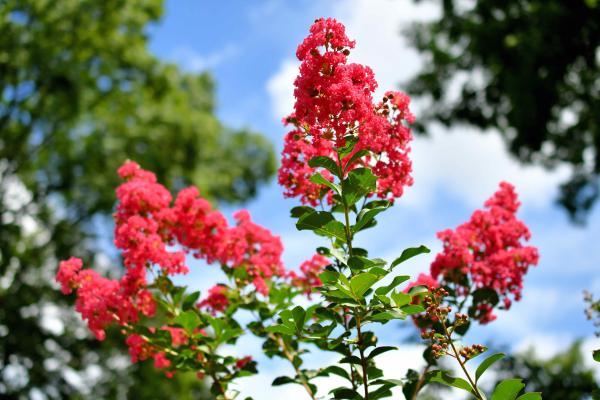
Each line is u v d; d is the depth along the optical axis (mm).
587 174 17141
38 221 19812
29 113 18938
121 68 20234
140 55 20125
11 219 19078
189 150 20781
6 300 17703
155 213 4348
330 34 3115
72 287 4188
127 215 4324
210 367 3895
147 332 4012
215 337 3932
